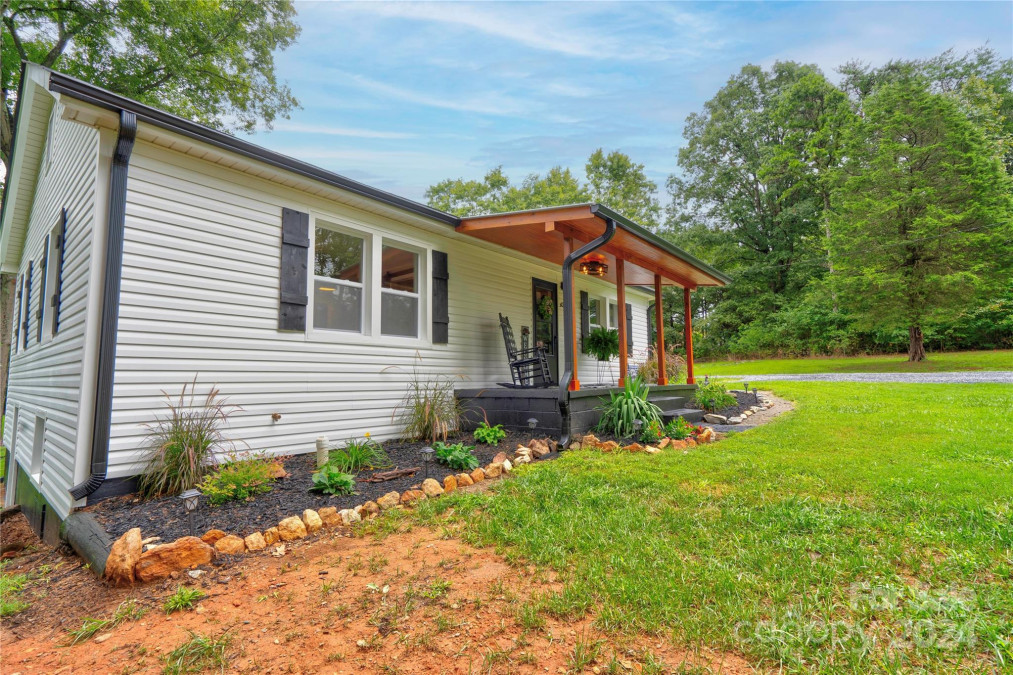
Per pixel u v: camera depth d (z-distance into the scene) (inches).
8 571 134.6
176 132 172.1
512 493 160.6
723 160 1305.4
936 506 130.6
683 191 1376.7
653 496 154.6
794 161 1090.7
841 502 140.0
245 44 661.9
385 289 262.1
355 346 241.3
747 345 1154.0
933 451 193.5
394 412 257.4
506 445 235.9
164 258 177.6
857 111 1042.1
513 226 267.9
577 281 422.0
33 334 291.7
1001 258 721.0
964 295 719.7
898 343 917.2
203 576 112.5
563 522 131.7
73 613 103.0
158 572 110.7
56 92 147.9
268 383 206.4
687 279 398.0
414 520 141.9
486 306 326.6
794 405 374.3
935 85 989.8
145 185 174.4
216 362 190.2
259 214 208.2
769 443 224.4
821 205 1119.6
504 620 89.3
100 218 164.9
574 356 260.4
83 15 526.6
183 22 567.2
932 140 780.0
